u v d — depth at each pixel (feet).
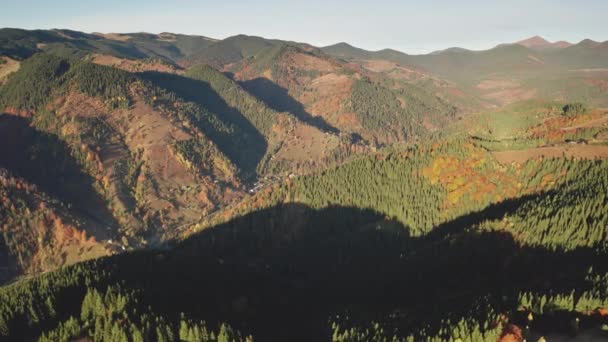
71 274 557.33
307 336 481.87
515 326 353.51
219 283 595.06
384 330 434.30
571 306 369.09
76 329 435.94
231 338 423.64
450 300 486.38
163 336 421.18
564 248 509.35
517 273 511.81
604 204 561.43
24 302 489.67
